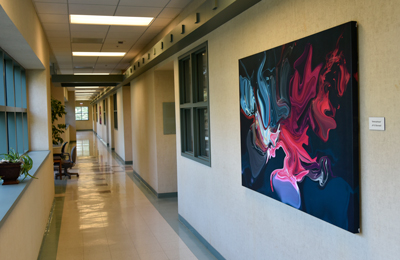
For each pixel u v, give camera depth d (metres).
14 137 4.82
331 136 2.08
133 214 6.15
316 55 2.20
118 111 14.21
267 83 2.80
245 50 3.24
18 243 2.77
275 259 2.86
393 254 1.76
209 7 3.50
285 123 2.57
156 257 4.24
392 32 1.72
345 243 2.07
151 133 7.76
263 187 2.92
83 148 18.50
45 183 5.29
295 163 2.46
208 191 4.39
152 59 6.31
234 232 3.65
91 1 4.45
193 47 4.71
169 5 4.71
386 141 1.77
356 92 1.92
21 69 5.65
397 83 1.70
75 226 5.48
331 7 2.11
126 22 5.58
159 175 7.37
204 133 4.92
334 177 2.07
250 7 3.12
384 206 1.80
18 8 3.22
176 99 5.74
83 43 7.09
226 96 3.71
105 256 4.29
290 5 2.53
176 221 5.71
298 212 2.53
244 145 3.25
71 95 22.55
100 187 8.52
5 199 2.54
